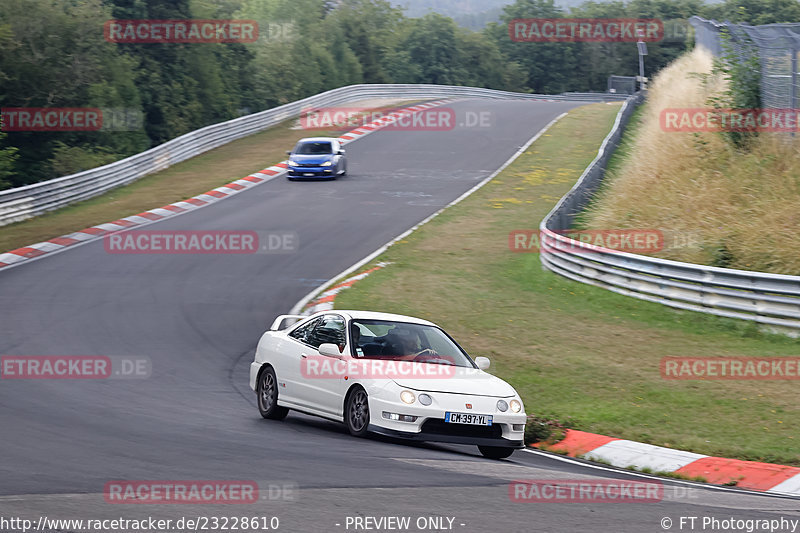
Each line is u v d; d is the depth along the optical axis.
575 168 145.75
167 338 61.66
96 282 79.81
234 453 31.30
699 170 95.50
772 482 34.78
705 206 86.19
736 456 38.38
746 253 73.25
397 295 75.44
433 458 33.16
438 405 34.94
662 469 37.03
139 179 140.62
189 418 39.72
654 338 62.09
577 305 72.75
